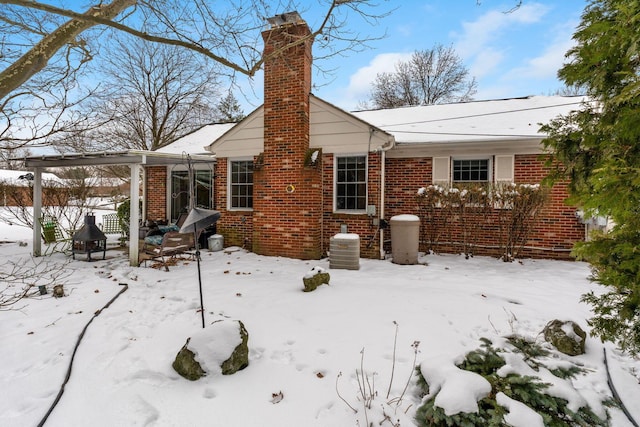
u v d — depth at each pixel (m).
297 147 8.66
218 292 5.62
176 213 11.92
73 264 7.92
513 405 2.54
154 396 2.92
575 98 10.99
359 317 4.53
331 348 3.73
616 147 2.67
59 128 4.85
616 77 2.85
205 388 3.04
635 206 2.41
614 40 2.67
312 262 8.20
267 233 9.00
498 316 4.61
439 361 3.09
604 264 2.85
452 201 8.41
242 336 3.47
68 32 3.73
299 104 8.60
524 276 6.70
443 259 8.32
